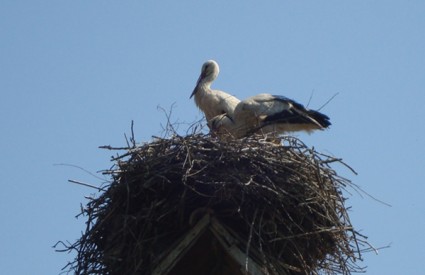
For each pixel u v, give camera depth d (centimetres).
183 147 1134
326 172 1173
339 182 1184
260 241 1052
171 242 1101
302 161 1154
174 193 1116
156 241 1091
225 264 1091
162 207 1101
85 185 1148
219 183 1082
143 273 1069
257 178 1117
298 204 1117
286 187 1118
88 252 1114
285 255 1116
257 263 1051
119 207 1121
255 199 1098
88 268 1107
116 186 1120
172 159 1127
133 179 1116
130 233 1095
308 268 1114
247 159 1127
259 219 1088
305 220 1130
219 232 1054
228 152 1126
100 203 1132
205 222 1058
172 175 1116
